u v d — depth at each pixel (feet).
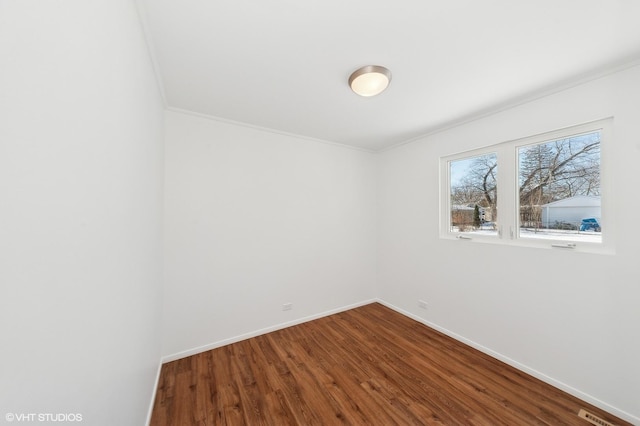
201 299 7.50
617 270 5.05
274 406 5.38
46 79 1.50
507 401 5.49
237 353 7.41
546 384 6.00
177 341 7.10
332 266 10.46
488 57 4.87
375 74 5.18
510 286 6.86
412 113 7.48
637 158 4.82
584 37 4.28
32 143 1.39
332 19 3.89
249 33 4.18
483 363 6.90
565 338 5.78
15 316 1.27
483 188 7.86
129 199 3.35
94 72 2.18
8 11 1.21
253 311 8.47
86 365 2.10
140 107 3.92
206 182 7.61
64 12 1.70
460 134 8.23
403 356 7.25
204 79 5.61
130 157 3.38
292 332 8.77
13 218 1.25
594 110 5.37
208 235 7.63
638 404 4.77
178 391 5.81
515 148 7.00
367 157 11.51
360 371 6.56
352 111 7.36
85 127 2.02
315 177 9.96
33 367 1.42
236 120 8.00
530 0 3.53
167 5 3.56
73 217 1.86
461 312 8.14
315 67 5.18
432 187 9.21
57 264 1.66
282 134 9.13
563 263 5.85
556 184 6.22
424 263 9.49
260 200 8.63
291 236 9.35
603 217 5.36
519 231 6.95
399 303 10.60
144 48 4.16
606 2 3.55
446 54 4.77
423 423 4.94
